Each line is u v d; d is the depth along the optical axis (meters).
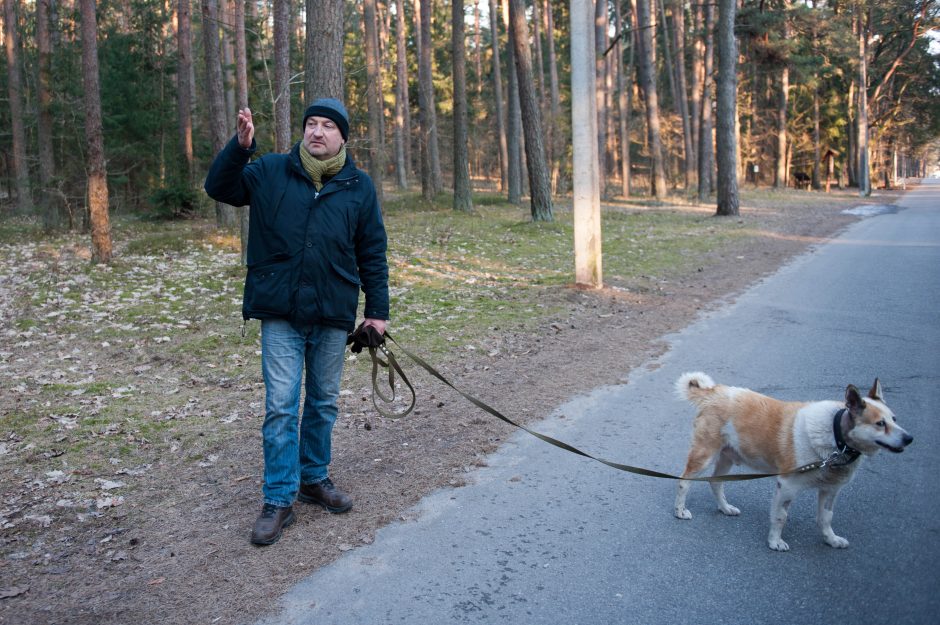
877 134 57.94
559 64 56.00
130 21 29.62
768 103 56.28
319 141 4.02
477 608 3.40
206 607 3.41
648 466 5.10
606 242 18.52
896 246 17.53
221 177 3.88
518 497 4.65
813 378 7.07
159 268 14.19
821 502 3.95
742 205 32.22
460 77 25.78
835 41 36.16
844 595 3.46
